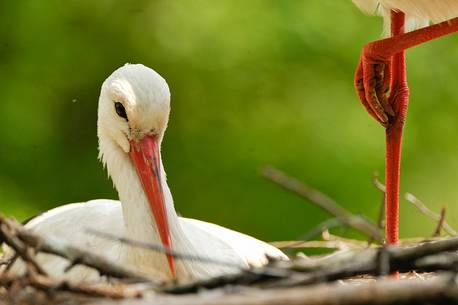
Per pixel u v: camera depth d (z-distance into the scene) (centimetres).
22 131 1413
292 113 1417
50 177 1406
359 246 876
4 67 1437
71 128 1435
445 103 1401
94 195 1416
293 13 1417
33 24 1447
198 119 1444
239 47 1419
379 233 805
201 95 1441
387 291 529
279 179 913
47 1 1455
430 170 1391
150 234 768
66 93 1439
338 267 581
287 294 531
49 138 1421
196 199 1417
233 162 1421
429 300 529
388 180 866
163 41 1447
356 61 1405
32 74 1437
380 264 577
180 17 1447
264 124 1427
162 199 770
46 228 813
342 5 1417
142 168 778
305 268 588
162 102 772
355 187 1348
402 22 868
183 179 1427
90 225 800
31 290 605
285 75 1423
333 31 1412
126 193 782
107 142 800
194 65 1434
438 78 1402
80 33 1458
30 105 1422
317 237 1237
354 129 1384
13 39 1441
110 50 1455
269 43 1414
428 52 1405
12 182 1384
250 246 837
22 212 1340
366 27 1409
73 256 613
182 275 757
